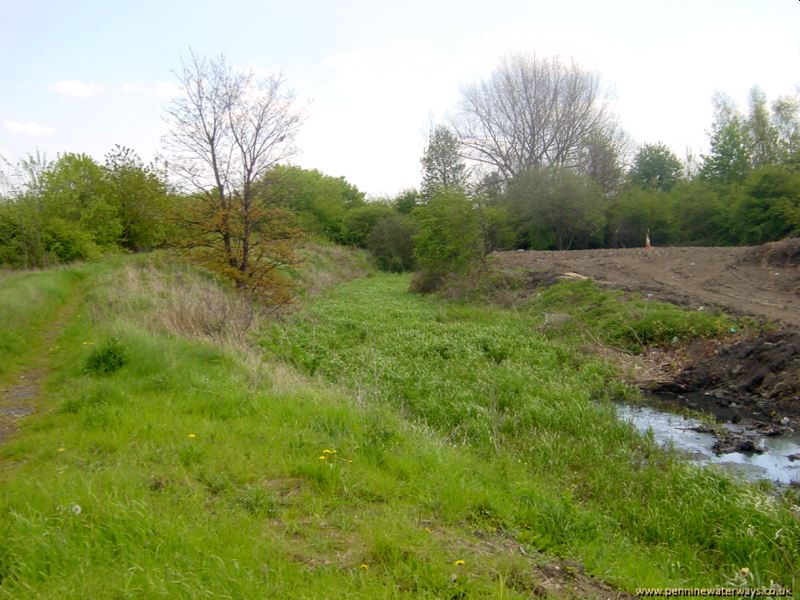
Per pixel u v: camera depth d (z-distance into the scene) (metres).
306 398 8.50
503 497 6.38
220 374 9.43
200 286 18.30
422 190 49.66
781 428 10.83
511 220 37.56
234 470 5.92
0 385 9.62
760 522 6.42
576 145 47.56
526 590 4.33
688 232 36.28
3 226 28.81
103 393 8.07
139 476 5.46
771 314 15.34
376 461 6.64
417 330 18.19
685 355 15.27
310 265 33.06
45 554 4.00
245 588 3.75
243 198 17.98
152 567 3.93
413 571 4.26
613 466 8.53
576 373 14.34
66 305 17.59
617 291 20.44
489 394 11.48
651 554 6.15
